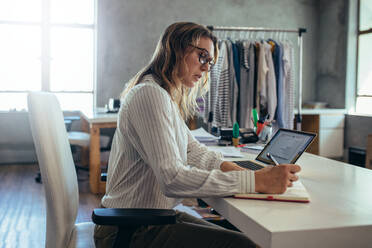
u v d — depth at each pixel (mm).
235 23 6012
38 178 4402
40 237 2678
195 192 1089
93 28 5828
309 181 1368
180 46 1308
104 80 5660
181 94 1508
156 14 5742
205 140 2334
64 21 5730
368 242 893
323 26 6227
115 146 1338
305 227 867
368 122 5375
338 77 5918
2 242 2570
